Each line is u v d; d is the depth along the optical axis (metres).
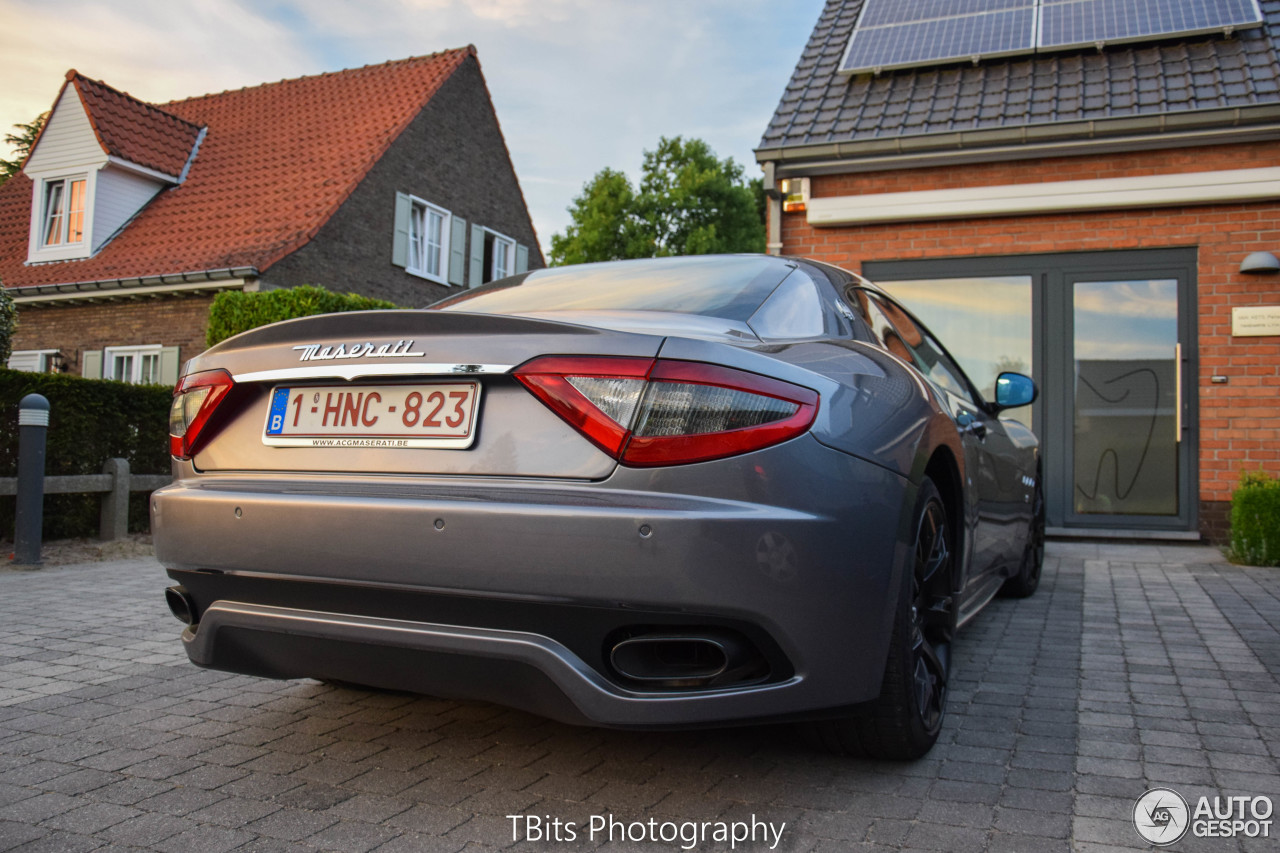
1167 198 7.11
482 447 2.03
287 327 2.33
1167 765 2.50
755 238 43.31
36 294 15.16
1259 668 3.54
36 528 6.17
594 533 1.86
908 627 2.31
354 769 2.46
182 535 2.29
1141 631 4.22
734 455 1.91
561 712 1.96
